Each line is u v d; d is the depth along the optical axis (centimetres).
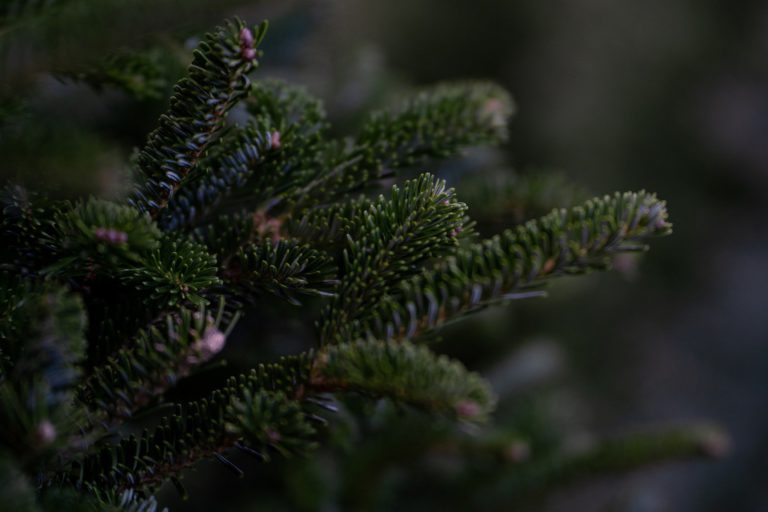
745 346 402
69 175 65
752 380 383
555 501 105
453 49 404
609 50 450
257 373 64
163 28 68
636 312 382
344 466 92
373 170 70
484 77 410
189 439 62
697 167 474
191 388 75
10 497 56
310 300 74
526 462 98
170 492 100
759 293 425
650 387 364
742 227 465
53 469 59
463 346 106
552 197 78
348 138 72
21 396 57
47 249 64
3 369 60
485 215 79
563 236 68
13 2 64
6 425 56
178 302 64
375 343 62
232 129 67
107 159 66
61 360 58
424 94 74
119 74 67
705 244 448
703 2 519
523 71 418
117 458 62
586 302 342
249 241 67
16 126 66
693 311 410
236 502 101
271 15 87
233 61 61
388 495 96
